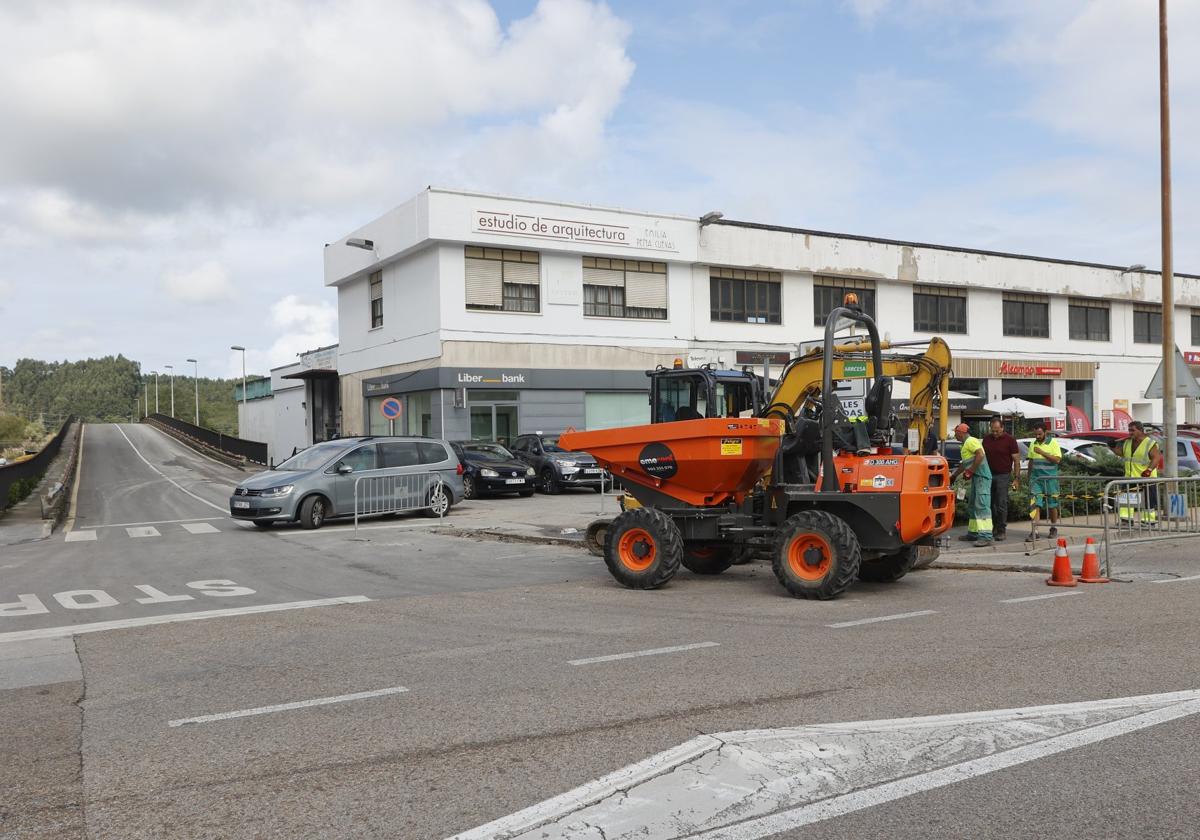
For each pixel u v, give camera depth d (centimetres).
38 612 974
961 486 1598
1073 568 1160
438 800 430
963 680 623
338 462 1886
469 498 2475
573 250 3092
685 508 1099
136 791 451
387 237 3152
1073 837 379
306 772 472
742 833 388
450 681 650
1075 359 4316
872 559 1053
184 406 10356
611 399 3234
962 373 3972
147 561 1410
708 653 721
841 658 695
